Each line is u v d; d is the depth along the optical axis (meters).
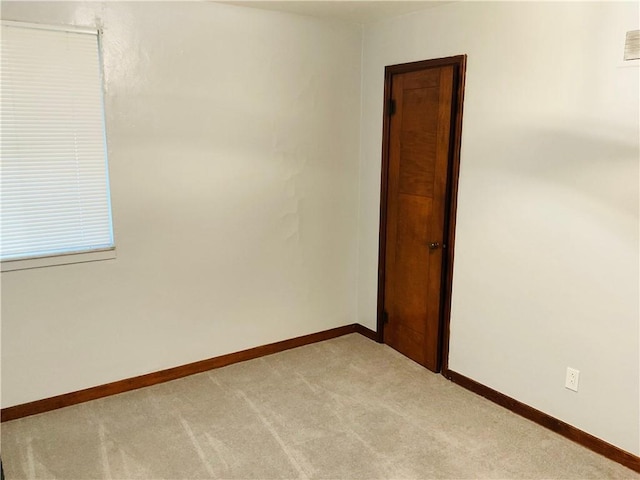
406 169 3.39
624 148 2.23
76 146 2.71
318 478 2.31
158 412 2.86
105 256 2.88
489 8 2.71
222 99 3.11
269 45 3.22
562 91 2.43
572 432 2.59
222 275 3.33
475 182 2.91
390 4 2.99
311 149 3.54
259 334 3.57
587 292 2.44
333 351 3.71
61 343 2.84
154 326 3.13
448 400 3.01
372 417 2.82
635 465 2.35
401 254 3.53
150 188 2.96
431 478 2.31
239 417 2.81
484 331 2.99
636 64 2.15
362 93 3.69
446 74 2.98
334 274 3.87
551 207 2.54
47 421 2.75
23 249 2.66
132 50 2.77
